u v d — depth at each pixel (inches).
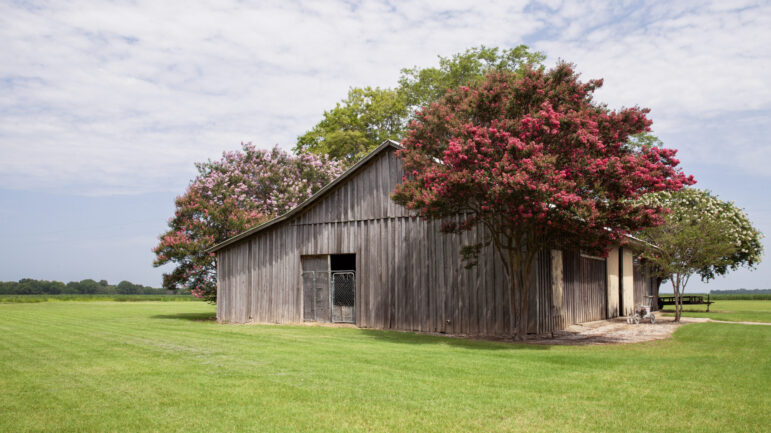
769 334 683.4
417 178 623.5
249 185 1358.3
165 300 2743.6
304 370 396.2
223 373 385.1
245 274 935.7
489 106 611.8
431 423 264.2
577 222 552.7
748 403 305.7
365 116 1931.6
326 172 1513.3
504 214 621.0
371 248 817.5
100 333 674.8
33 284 3897.6
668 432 253.1
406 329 773.9
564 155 574.2
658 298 1408.7
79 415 277.7
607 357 470.3
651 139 1653.5
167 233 1132.5
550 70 619.5
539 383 354.0
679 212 1294.3
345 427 257.6
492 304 709.9
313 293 874.8
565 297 803.4
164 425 260.7
